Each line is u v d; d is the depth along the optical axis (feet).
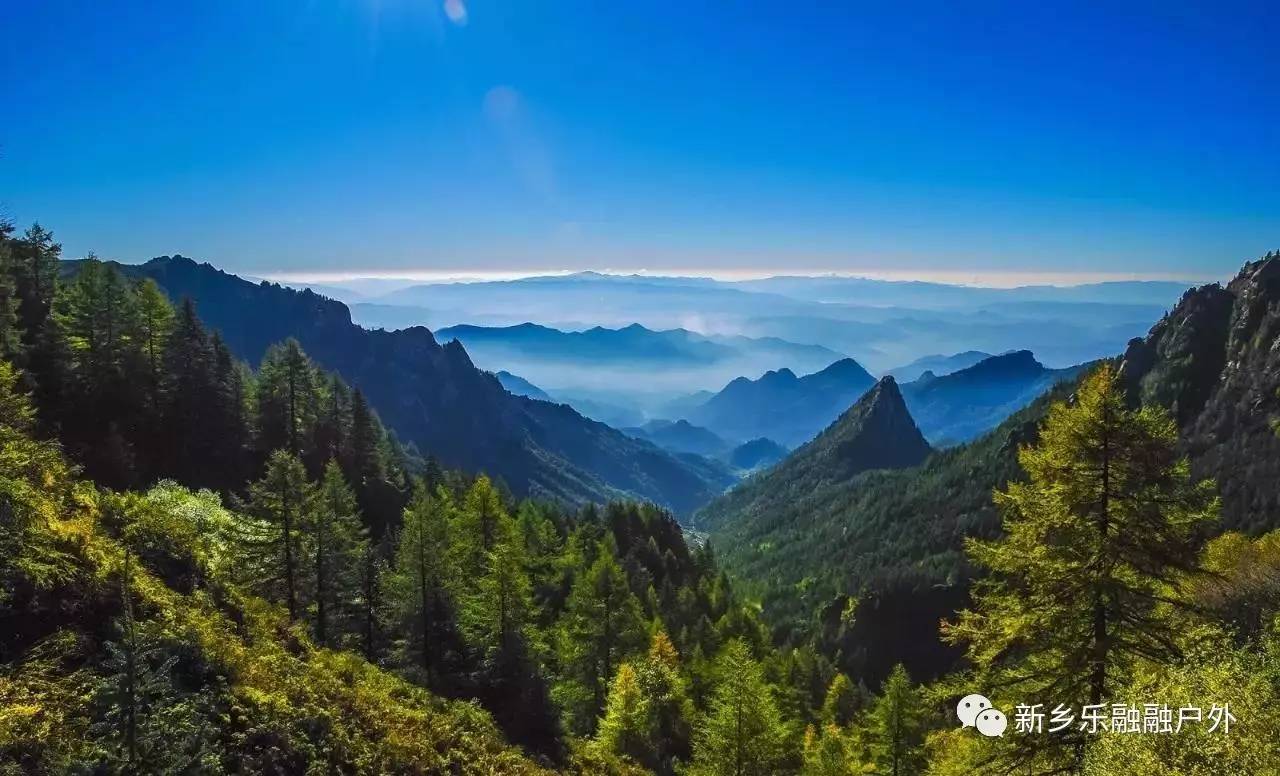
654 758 128.88
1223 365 546.67
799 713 197.16
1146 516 48.42
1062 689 51.78
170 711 48.14
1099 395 49.75
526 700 120.57
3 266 158.61
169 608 74.18
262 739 62.39
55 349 171.83
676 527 402.11
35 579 62.49
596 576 159.53
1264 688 45.50
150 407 185.68
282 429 217.97
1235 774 41.83
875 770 114.93
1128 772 44.42
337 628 122.42
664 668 155.33
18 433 81.20
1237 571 84.28
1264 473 402.93
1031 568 52.31
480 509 164.86
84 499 87.20
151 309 197.57
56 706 52.70
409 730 80.59
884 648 418.10
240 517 125.29
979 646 56.29
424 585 128.36
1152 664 50.78
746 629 257.34
